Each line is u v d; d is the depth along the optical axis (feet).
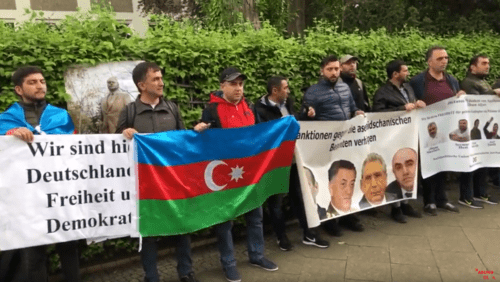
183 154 11.58
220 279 12.84
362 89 17.44
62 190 10.18
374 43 19.48
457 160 17.78
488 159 18.45
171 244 14.98
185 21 17.34
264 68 16.12
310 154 14.67
